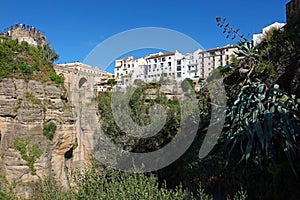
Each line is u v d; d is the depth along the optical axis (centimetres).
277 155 753
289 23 1195
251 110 843
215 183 870
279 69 977
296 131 738
